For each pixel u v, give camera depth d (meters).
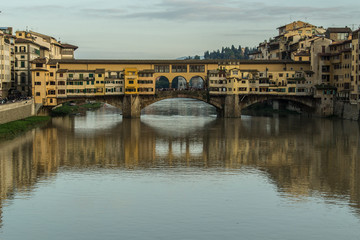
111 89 163.88
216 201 65.81
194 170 83.25
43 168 83.38
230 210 62.38
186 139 115.38
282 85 168.88
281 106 199.62
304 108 177.62
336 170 83.62
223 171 82.69
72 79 159.62
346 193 69.81
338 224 58.16
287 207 63.66
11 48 164.25
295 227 57.16
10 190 70.06
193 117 171.88
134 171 82.06
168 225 57.38
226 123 149.88
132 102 164.62
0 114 118.56
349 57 155.75
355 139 115.00
